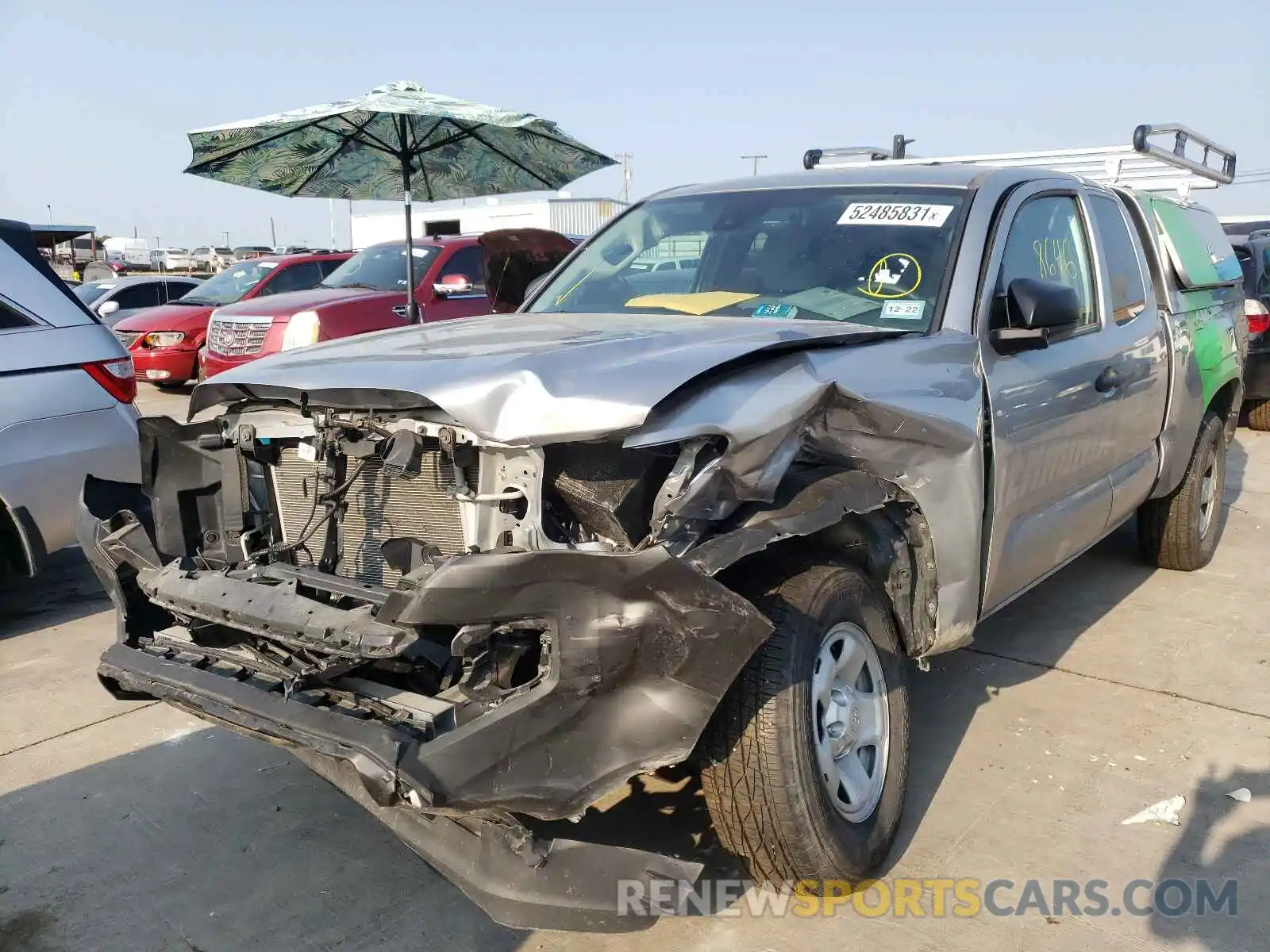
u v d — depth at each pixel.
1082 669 4.68
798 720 2.69
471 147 7.43
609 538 2.51
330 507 2.89
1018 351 3.71
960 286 3.61
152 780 3.79
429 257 10.98
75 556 6.78
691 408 2.49
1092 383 4.24
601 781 2.35
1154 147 6.11
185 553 3.20
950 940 2.85
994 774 3.73
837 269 3.81
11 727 4.21
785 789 2.68
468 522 2.62
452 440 2.55
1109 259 4.79
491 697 2.36
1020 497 3.75
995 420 3.50
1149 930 2.88
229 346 10.48
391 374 2.67
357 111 6.44
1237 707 4.27
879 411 2.89
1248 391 10.76
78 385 5.22
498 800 2.27
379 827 3.47
